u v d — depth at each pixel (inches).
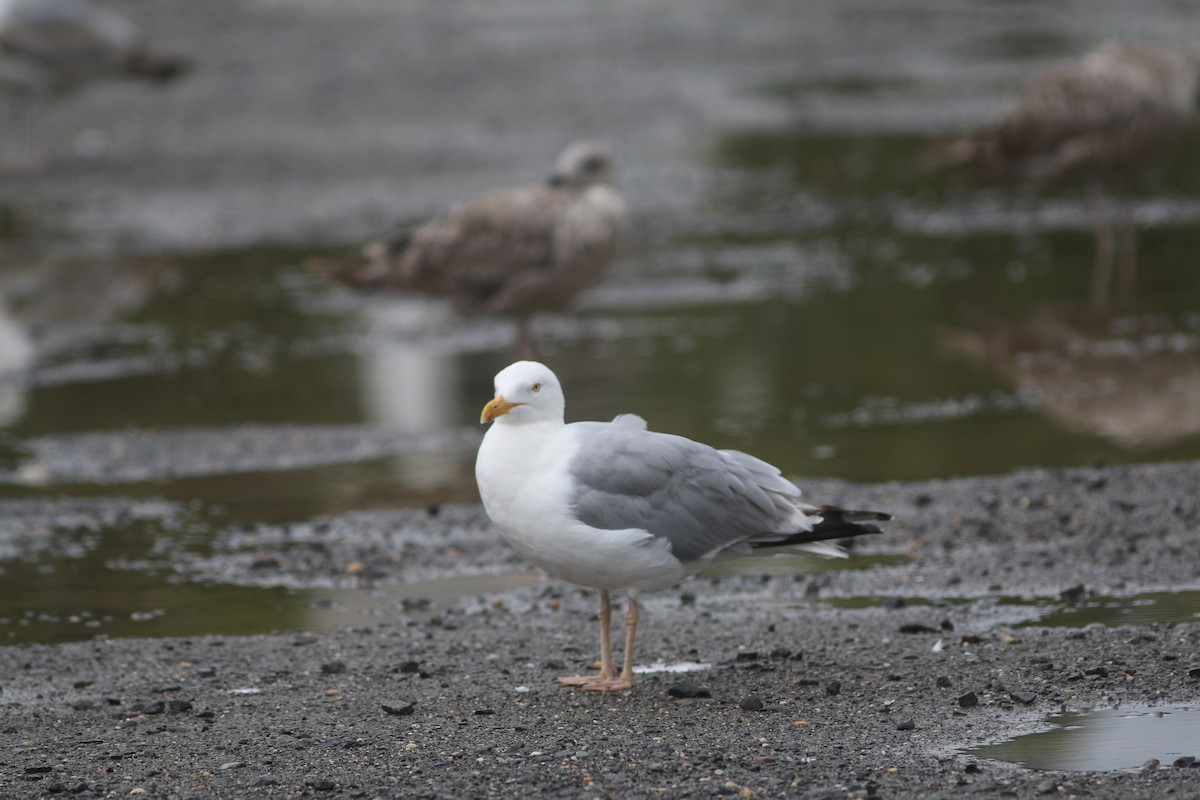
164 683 348.2
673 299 775.7
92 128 1282.0
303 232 938.7
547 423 331.9
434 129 1238.9
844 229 912.3
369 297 803.4
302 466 530.3
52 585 419.8
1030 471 488.1
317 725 317.4
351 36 1759.4
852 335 691.4
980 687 324.2
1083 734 296.7
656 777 282.2
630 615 336.5
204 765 296.5
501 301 630.5
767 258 850.1
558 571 332.5
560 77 1480.1
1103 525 432.1
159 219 983.0
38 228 970.1
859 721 308.2
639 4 2071.9
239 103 1375.5
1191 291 734.5
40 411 609.6
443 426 573.3
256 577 424.8
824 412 572.7
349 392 627.8
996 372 619.5
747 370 639.8
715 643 364.8
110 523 473.7
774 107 1322.6
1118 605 374.3
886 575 408.2
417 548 444.8
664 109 1315.2
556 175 643.5
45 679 352.2
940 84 1405.0
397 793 279.3
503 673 349.1
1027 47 1596.9
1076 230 886.4
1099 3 1881.2
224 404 613.3
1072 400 572.7
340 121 1283.2
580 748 297.9
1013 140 821.9
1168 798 266.2
